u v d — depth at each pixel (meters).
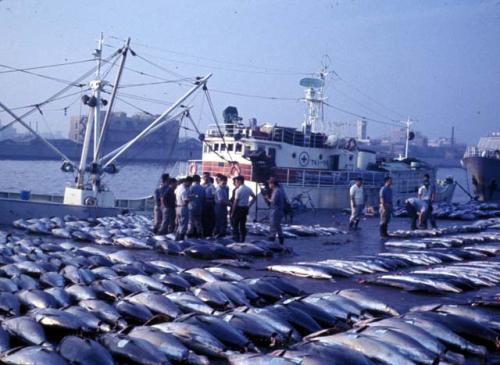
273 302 10.16
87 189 24.97
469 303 10.16
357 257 14.45
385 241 19.31
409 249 17.36
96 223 21.66
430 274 12.18
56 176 81.44
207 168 30.45
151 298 9.09
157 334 7.31
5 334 7.41
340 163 32.84
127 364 6.91
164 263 12.59
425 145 134.75
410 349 7.00
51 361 6.53
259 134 29.66
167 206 18.45
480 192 44.25
